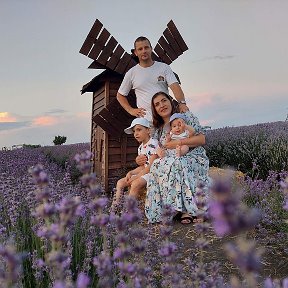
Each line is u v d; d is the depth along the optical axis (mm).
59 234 1564
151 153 5953
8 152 13836
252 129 14852
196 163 5668
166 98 5961
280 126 14734
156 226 5156
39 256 3184
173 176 5391
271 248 4098
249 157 10812
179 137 5652
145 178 5660
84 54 9055
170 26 10172
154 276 3066
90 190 1757
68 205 1548
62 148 18812
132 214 1828
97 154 10445
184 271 3293
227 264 3725
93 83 10000
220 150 12250
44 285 3014
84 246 3729
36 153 15008
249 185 6078
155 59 10039
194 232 4820
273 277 3449
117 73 9555
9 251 1362
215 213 764
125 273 1923
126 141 9750
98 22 8914
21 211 4316
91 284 2926
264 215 4684
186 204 5305
